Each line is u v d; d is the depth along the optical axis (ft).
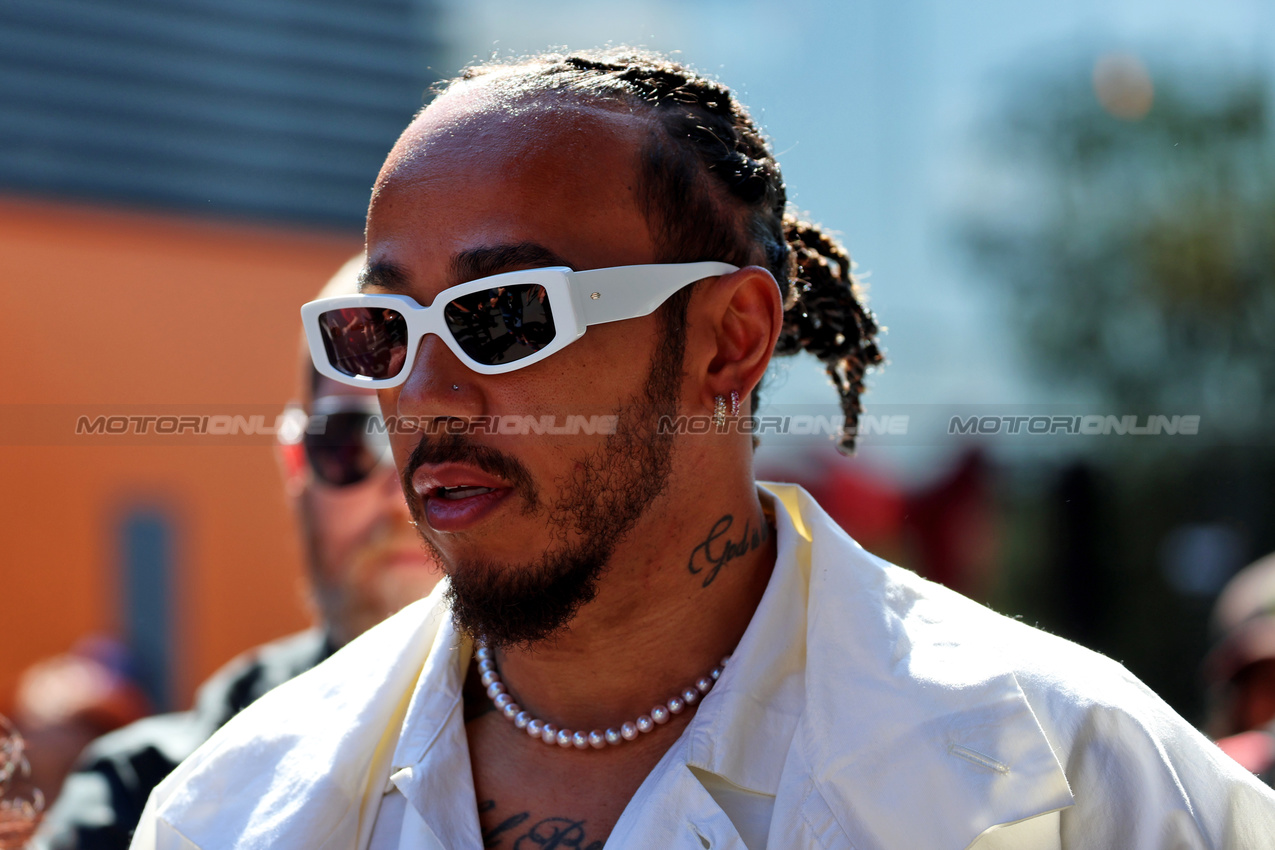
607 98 4.58
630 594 4.48
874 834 4.04
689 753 4.26
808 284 5.31
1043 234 25.04
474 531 4.22
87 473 19.94
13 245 19.77
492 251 4.22
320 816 4.64
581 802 4.51
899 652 4.31
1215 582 22.61
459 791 4.59
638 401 4.35
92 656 16.21
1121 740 4.07
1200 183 24.16
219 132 21.53
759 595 4.85
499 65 5.17
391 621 5.30
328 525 7.63
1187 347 24.11
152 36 21.11
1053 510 23.27
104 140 20.61
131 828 6.77
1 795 6.58
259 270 21.45
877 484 19.98
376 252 4.43
